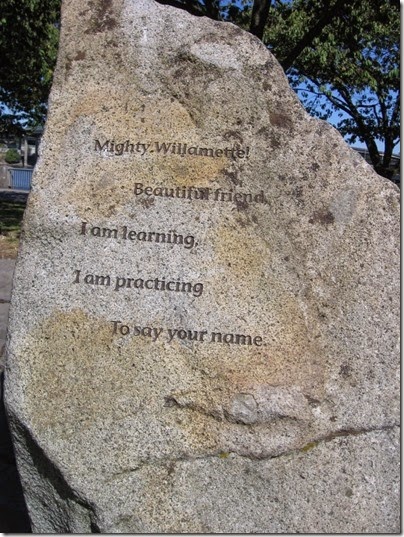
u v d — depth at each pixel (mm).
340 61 14594
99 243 2529
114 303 2506
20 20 12242
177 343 2494
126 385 2467
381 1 11148
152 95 2629
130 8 2662
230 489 2441
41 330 2484
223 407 2461
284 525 2451
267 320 2531
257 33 10117
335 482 2488
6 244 10328
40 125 18906
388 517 2518
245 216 2584
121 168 2578
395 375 2572
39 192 2541
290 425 2479
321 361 2537
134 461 2428
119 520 2398
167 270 2527
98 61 2627
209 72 2635
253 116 2631
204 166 2598
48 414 2443
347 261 2596
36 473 2508
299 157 2625
